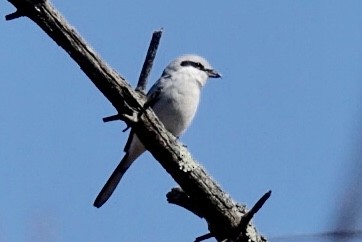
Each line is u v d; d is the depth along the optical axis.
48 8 4.94
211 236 5.98
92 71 5.20
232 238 5.86
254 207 5.62
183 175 5.76
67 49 5.11
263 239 5.91
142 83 5.50
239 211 5.90
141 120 5.46
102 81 5.22
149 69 5.50
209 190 5.80
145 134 5.57
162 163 5.77
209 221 5.94
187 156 5.77
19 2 4.87
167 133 5.65
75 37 5.07
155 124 5.55
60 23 5.00
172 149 5.67
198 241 6.00
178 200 6.03
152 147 5.68
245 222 5.71
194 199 5.87
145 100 5.43
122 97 5.30
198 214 6.01
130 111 5.37
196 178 5.74
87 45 5.12
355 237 1.95
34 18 4.96
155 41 5.53
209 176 5.86
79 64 5.18
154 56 5.52
